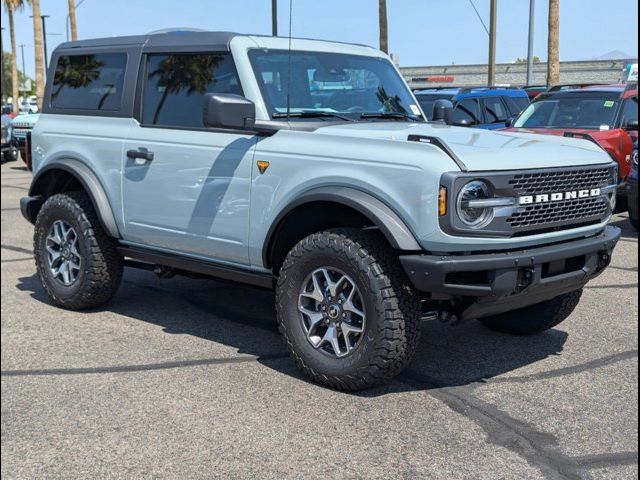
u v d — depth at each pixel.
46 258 6.32
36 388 4.58
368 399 4.41
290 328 4.67
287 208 4.65
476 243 4.16
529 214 4.35
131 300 6.61
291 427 4.04
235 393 4.50
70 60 6.45
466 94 14.84
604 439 3.89
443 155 4.15
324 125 5.01
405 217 4.21
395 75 6.00
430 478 3.50
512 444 3.84
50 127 6.40
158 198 5.53
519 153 4.43
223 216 5.11
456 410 4.26
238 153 5.00
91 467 3.62
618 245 9.18
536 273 4.32
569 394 4.48
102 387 4.60
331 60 5.54
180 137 5.37
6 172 18.92
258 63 5.13
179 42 5.57
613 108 11.41
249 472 3.56
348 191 4.40
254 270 5.10
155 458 3.70
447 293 4.17
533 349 5.31
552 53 21.53
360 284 4.32
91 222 6.00
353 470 3.58
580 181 4.65
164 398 4.43
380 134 4.57
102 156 5.93
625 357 5.13
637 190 9.55
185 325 5.88
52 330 5.73
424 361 5.07
